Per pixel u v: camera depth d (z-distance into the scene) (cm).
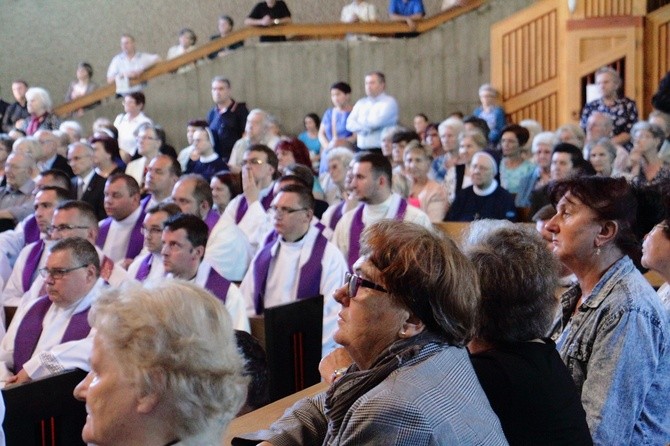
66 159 1009
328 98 1310
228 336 169
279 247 558
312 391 350
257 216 688
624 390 262
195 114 1343
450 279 204
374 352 208
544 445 229
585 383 265
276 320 448
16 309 574
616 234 276
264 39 1324
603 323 268
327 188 872
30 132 1217
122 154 1142
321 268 546
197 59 1337
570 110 1140
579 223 278
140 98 1193
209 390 164
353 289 208
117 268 562
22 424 347
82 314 471
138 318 163
